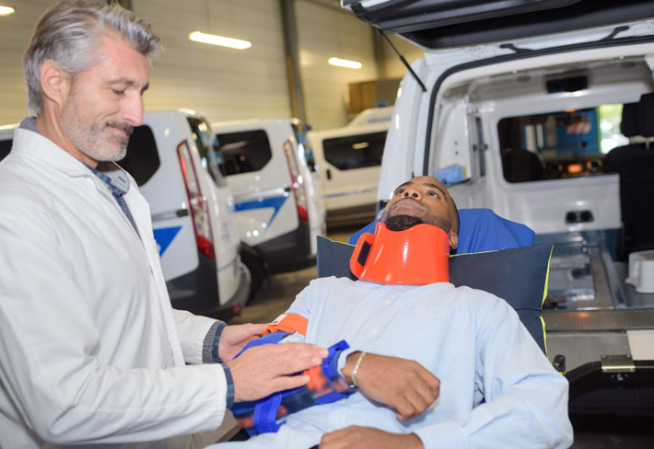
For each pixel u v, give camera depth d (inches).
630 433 123.8
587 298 128.3
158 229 192.9
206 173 202.4
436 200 79.4
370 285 76.4
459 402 62.9
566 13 103.2
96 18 55.6
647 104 128.6
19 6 309.6
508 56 111.0
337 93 648.4
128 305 58.7
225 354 74.1
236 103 490.3
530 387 59.7
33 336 49.3
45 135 60.1
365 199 458.0
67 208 56.4
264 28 532.4
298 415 65.8
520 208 188.7
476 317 66.4
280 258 282.8
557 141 181.9
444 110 134.2
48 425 49.9
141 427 52.4
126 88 57.4
